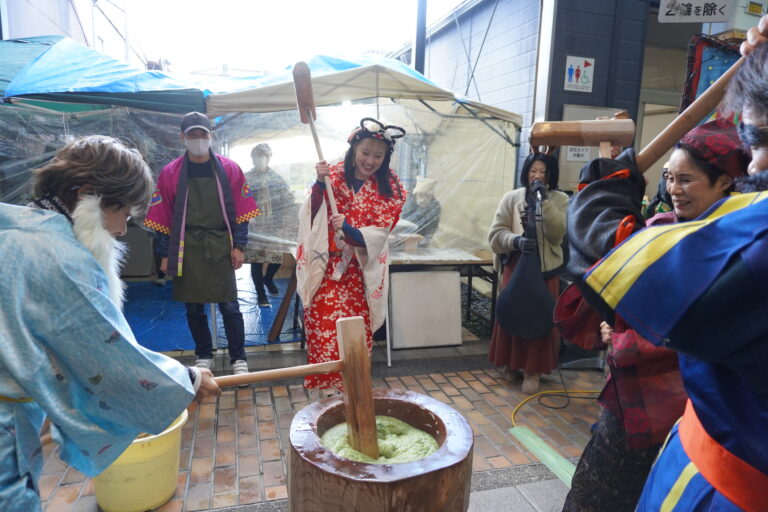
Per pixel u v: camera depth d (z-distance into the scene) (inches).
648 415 49.8
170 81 154.8
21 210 40.1
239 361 136.7
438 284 169.0
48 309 38.5
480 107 177.6
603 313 36.2
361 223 100.7
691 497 28.5
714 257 22.3
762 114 24.2
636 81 203.8
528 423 115.3
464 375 144.5
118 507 78.0
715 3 136.6
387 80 160.2
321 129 168.1
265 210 163.8
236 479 90.4
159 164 153.1
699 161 45.3
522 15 214.7
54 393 40.3
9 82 137.8
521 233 133.8
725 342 22.3
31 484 42.8
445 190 189.5
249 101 150.3
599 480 56.9
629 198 38.3
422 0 216.4
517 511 82.8
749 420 25.3
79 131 146.6
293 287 163.9
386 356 159.2
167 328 174.7
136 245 235.8
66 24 297.6
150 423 44.0
